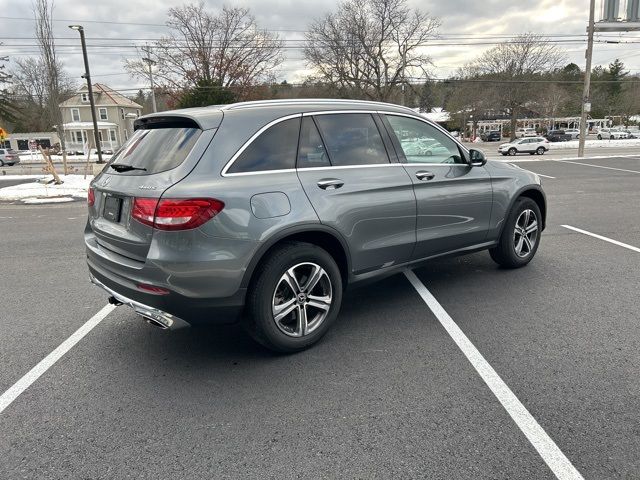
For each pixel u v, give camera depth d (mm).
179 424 2635
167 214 2811
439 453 2352
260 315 3137
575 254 5793
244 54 45500
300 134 3391
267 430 2562
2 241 7625
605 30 24188
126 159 3398
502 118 76312
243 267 2980
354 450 2389
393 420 2621
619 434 2455
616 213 8648
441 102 80750
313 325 3473
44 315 4305
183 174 2916
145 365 3326
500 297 4395
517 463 2270
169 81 45188
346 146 3609
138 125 3713
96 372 3240
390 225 3766
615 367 3105
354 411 2713
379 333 3715
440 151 4258
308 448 2410
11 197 13727
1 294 4918
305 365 3252
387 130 3895
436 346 3473
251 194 3010
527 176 5031
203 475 2242
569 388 2879
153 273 2881
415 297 4465
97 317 4238
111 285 3240
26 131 71000
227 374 3166
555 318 3898
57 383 3102
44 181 16828
